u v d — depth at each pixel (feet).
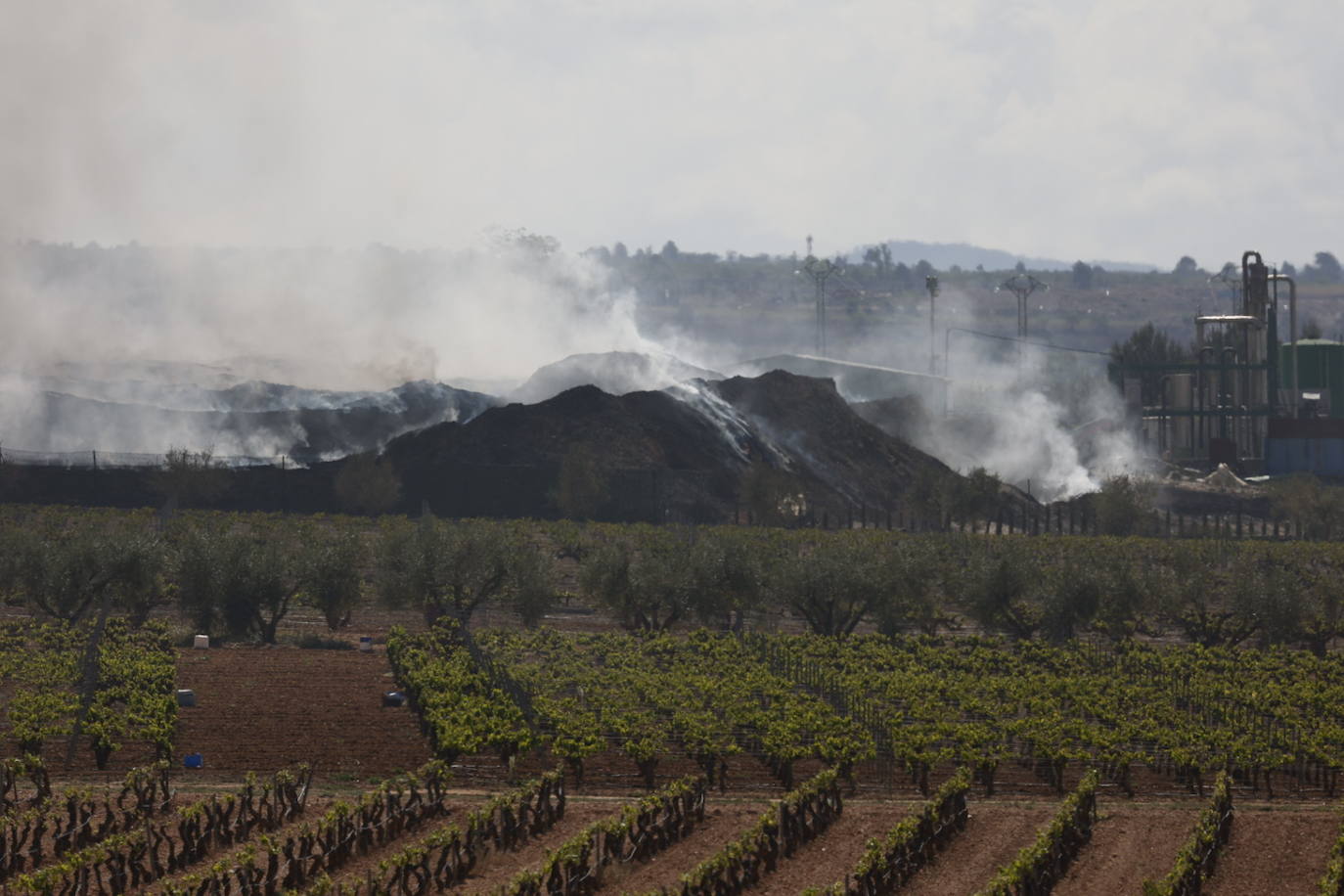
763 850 181.37
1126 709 293.43
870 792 232.32
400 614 405.39
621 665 323.57
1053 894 172.65
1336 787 249.34
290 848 170.50
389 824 190.49
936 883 176.86
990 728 261.65
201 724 257.96
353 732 255.91
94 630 332.19
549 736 245.24
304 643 351.87
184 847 177.27
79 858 163.84
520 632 376.07
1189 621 406.00
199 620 357.00
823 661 330.95
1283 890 177.37
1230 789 208.64
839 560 390.21
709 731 246.06
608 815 203.82
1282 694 311.68
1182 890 169.37
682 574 380.37
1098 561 419.54
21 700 253.85
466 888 169.37
